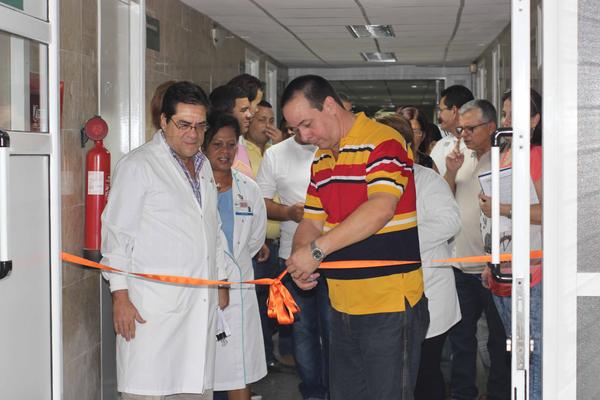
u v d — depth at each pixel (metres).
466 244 4.58
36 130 2.78
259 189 4.28
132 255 3.54
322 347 4.50
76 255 4.12
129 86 5.23
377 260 3.01
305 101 2.97
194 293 3.61
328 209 3.14
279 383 5.48
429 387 4.09
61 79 3.90
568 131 2.44
